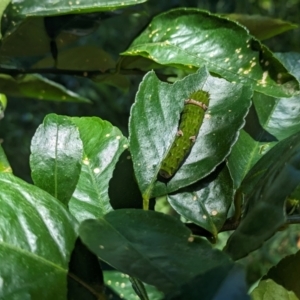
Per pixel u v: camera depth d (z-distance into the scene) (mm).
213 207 213
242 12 1052
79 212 216
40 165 213
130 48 299
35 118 1214
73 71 357
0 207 177
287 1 1073
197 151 215
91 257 183
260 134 250
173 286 150
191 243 167
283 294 212
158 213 177
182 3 1087
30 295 165
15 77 370
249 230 169
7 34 302
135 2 286
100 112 1184
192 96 218
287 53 317
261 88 258
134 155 210
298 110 258
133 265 156
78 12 295
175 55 282
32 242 175
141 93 217
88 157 231
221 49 274
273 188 174
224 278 150
